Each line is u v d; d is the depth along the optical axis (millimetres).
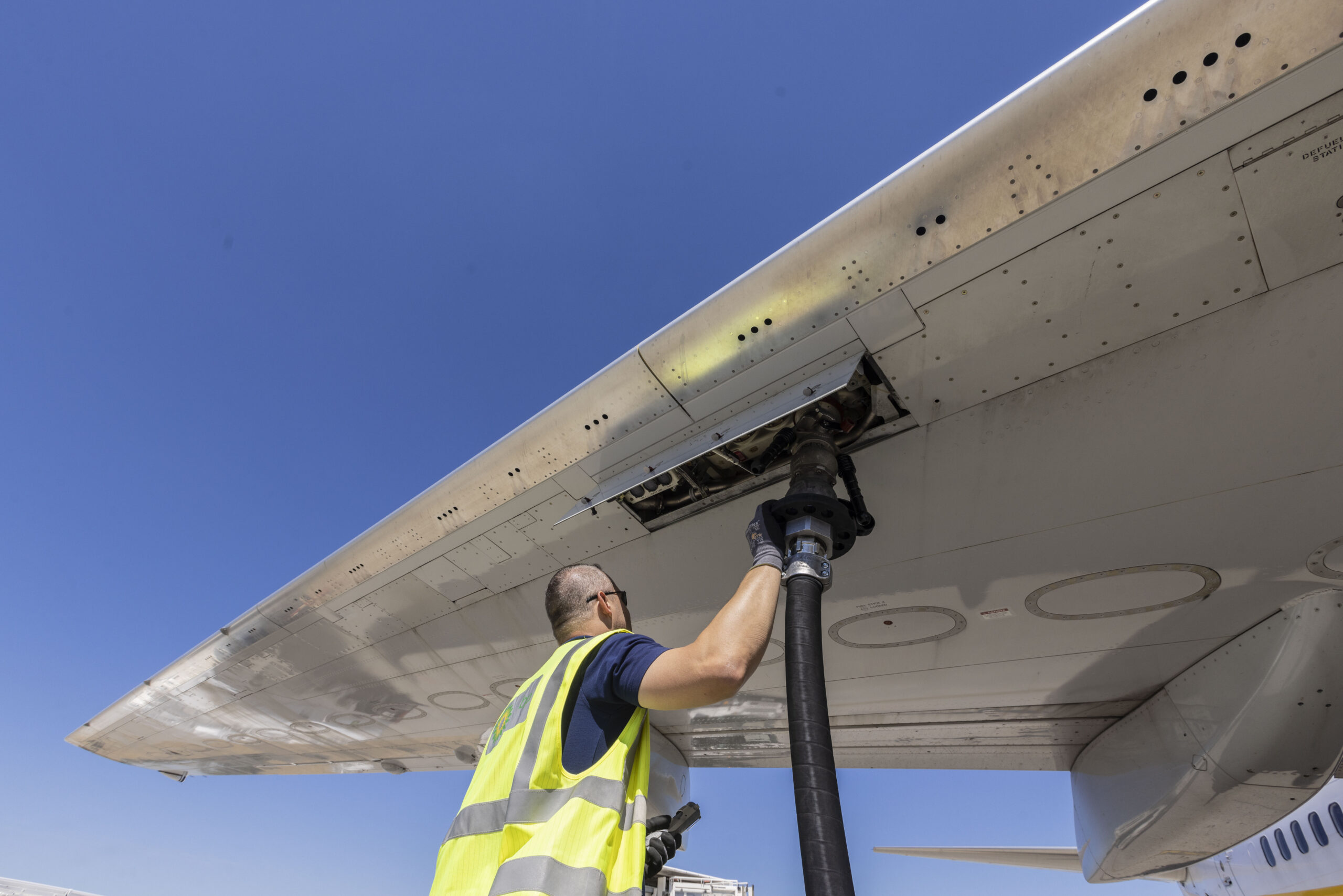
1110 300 3029
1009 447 3664
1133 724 6219
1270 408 3219
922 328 3281
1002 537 4246
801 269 3377
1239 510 3811
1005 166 2859
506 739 1372
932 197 3029
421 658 6949
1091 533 4117
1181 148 2588
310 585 6488
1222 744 5109
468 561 5465
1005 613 5016
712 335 3686
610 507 4531
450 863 1235
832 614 5348
